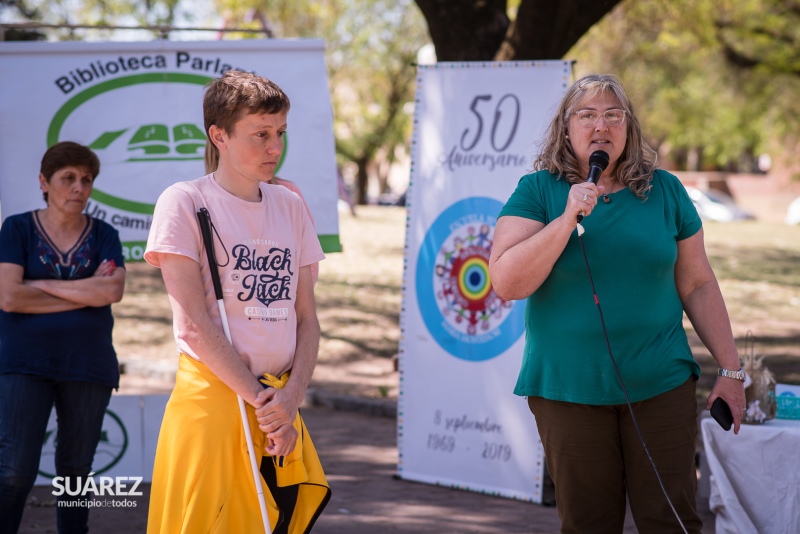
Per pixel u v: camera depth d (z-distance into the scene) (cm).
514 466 562
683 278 340
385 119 3278
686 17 1566
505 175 564
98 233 427
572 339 317
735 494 454
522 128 560
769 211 3738
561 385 319
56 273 413
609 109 317
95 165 423
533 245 305
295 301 310
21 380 397
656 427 317
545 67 554
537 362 328
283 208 305
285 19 2045
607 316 313
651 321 315
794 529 442
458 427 586
